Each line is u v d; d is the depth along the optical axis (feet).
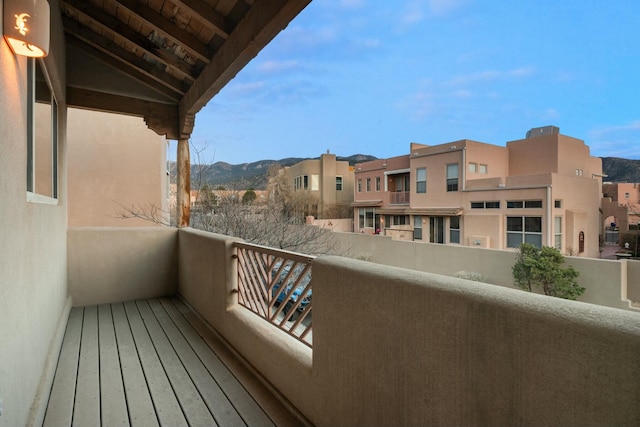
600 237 58.65
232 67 9.02
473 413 3.41
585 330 2.64
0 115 4.17
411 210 53.11
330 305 5.50
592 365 2.61
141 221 25.79
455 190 47.75
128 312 12.77
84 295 13.62
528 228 39.70
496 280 27.94
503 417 3.17
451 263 31.60
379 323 4.53
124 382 7.78
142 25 10.69
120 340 10.16
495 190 42.78
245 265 9.55
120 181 25.44
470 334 3.45
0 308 4.15
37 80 8.27
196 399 7.09
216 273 10.51
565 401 2.75
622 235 55.83
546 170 50.31
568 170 51.65
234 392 7.34
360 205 67.15
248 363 8.39
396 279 4.31
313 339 5.91
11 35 4.55
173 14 9.55
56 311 9.75
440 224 49.37
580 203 42.83
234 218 25.31
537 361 2.94
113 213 25.09
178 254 15.10
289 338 7.27
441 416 3.72
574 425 2.70
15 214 4.94
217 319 10.43
